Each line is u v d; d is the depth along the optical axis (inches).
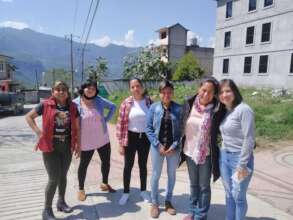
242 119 131.0
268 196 199.2
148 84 1322.6
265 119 462.9
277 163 277.9
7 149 392.2
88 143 188.9
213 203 186.2
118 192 206.1
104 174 204.1
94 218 167.5
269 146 344.2
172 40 2126.0
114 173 254.7
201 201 154.6
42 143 157.6
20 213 175.6
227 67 1299.2
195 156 150.1
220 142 146.3
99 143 193.0
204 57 2191.2
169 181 172.4
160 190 208.4
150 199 189.6
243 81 1198.3
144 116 182.5
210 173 151.8
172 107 165.6
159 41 2225.6
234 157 136.3
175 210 173.5
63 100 162.6
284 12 1014.4
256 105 584.7
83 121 186.4
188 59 1672.0
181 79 1633.9
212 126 145.5
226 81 136.2
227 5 1279.5
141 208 180.1
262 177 238.5
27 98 2086.6
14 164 298.0
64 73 2635.3
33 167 285.0
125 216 169.8
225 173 141.6
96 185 221.3
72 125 163.3
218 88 145.5
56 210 176.6
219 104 144.5
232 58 1258.0
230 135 136.0
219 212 174.2
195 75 1611.7
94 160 301.0
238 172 131.6
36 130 158.2
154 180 170.1
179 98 722.8
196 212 156.3
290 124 435.5
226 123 136.6
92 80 188.9
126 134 183.3
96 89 188.9
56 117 158.6
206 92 145.8
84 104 189.5
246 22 1177.4
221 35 1317.7
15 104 1145.4
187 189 210.4
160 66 1775.3
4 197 201.5
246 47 1181.1
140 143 185.5
